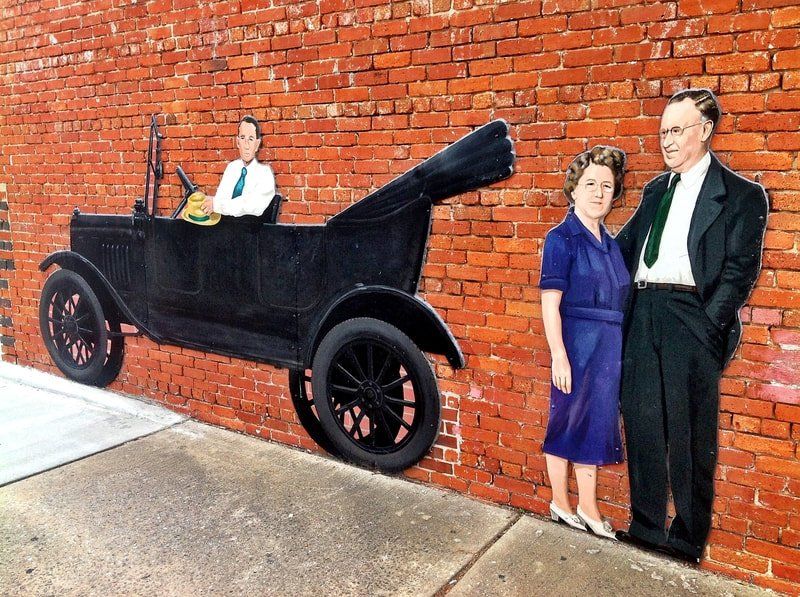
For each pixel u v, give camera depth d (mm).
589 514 3346
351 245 3924
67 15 5109
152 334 5082
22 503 3670
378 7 3605
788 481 2830
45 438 4586
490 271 3475
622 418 3219
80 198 5367
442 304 3648
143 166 4898
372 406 4016
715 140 2818
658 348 3078
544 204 3273
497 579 2955
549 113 3184
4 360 6332
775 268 2758
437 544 3242
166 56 4594
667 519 3137
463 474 3742
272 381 4480
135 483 3908
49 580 2979
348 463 4188
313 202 4055
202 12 4344
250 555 3156
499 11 3238
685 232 2947
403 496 3740
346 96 3812
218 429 4773
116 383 5465
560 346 3312
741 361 2877
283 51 4020
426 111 3539
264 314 4398
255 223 4320
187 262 4734
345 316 4020
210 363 4801
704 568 3061
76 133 5270
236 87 4277
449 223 3564
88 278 5406
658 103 2918
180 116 4602
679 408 3055
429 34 3461
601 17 2986
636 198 3053
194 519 3492
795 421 2787
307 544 3248
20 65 5531
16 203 5871
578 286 3240
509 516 3516
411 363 3791
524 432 3500
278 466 4145
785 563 2869
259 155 4242
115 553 3188
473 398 3635
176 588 2912
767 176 2730
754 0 2660
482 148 3391
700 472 3029
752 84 2707
